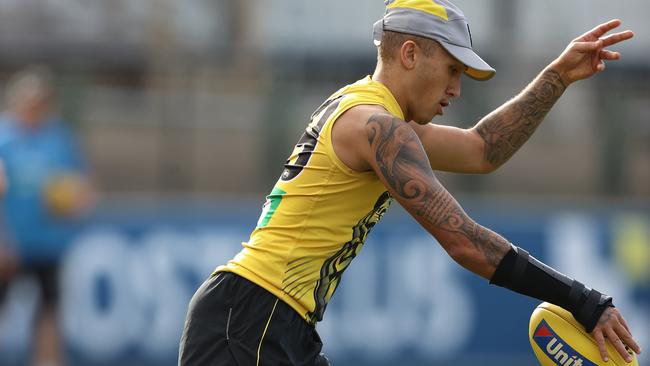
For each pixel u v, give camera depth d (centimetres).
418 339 2973
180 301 2906
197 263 2925
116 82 4053
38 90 2744
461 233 1165
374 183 1218
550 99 1397
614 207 3111
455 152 1404
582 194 3569
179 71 3750
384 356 2953
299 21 4116
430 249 2989
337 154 1201
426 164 1173
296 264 1221
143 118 3516
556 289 1205
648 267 3086
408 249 2978
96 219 2878
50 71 3850
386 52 1230
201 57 3819
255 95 3697
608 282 3070
